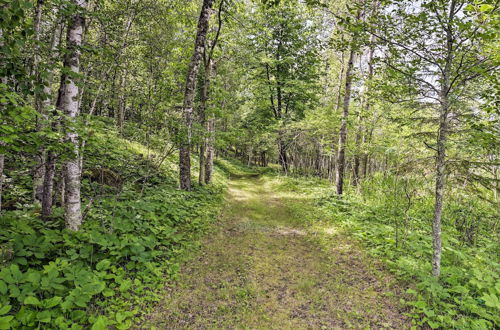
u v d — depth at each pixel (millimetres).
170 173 12203
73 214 4875
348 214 9742
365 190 11812
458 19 3619
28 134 3203
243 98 20625
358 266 5824
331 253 6535
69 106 4703
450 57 4398
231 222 8836
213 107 12203
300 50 20469
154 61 10016
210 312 4121
